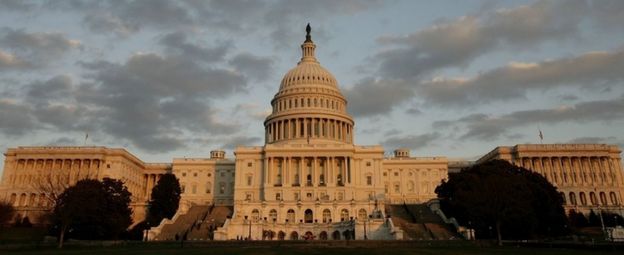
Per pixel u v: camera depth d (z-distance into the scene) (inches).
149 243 3186.5
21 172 5846.5
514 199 3302.2
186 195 6294.3
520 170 4298.7
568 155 5940.0
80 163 5856.3
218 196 6284.5
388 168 6378.0
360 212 4530.0
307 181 5639.8
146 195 6619.1
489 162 4426.7
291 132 6274.6
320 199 5191.9
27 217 4790.8
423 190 6264.8
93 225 3649.1
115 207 3882.9
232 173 6382.9
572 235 3996.1
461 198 3634.4
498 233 3149.6
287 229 4136.3
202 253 2087.8
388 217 3973.9
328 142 6053.2
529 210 3464.6
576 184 5861.2
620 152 5984.3
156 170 6688.0
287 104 6569.9
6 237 3818.9
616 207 5393.7
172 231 4013.3
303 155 5610.2
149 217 4643.2
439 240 3171.8
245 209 4569.4
